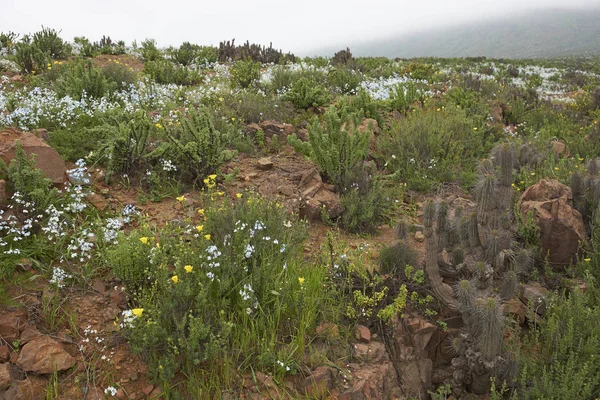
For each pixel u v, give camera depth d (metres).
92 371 3.12
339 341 3.77
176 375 3.21
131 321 3.12
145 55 15.23
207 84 11.75
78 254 4.03
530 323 4.28
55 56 13.52
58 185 4.74
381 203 5.98
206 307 3.43
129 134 5.41
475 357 3.70
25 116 6.13
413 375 3.91
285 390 3.26
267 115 8.71
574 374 3.58
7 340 3.18
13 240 3.82
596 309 4.14
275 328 3.61
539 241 5.26
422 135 8.00
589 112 14.23
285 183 6.08
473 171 7.75
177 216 4.93
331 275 4.34
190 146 5.54
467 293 3.71
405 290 4.16
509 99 13.97
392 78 16.11
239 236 4.02
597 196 5.64
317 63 18.22
